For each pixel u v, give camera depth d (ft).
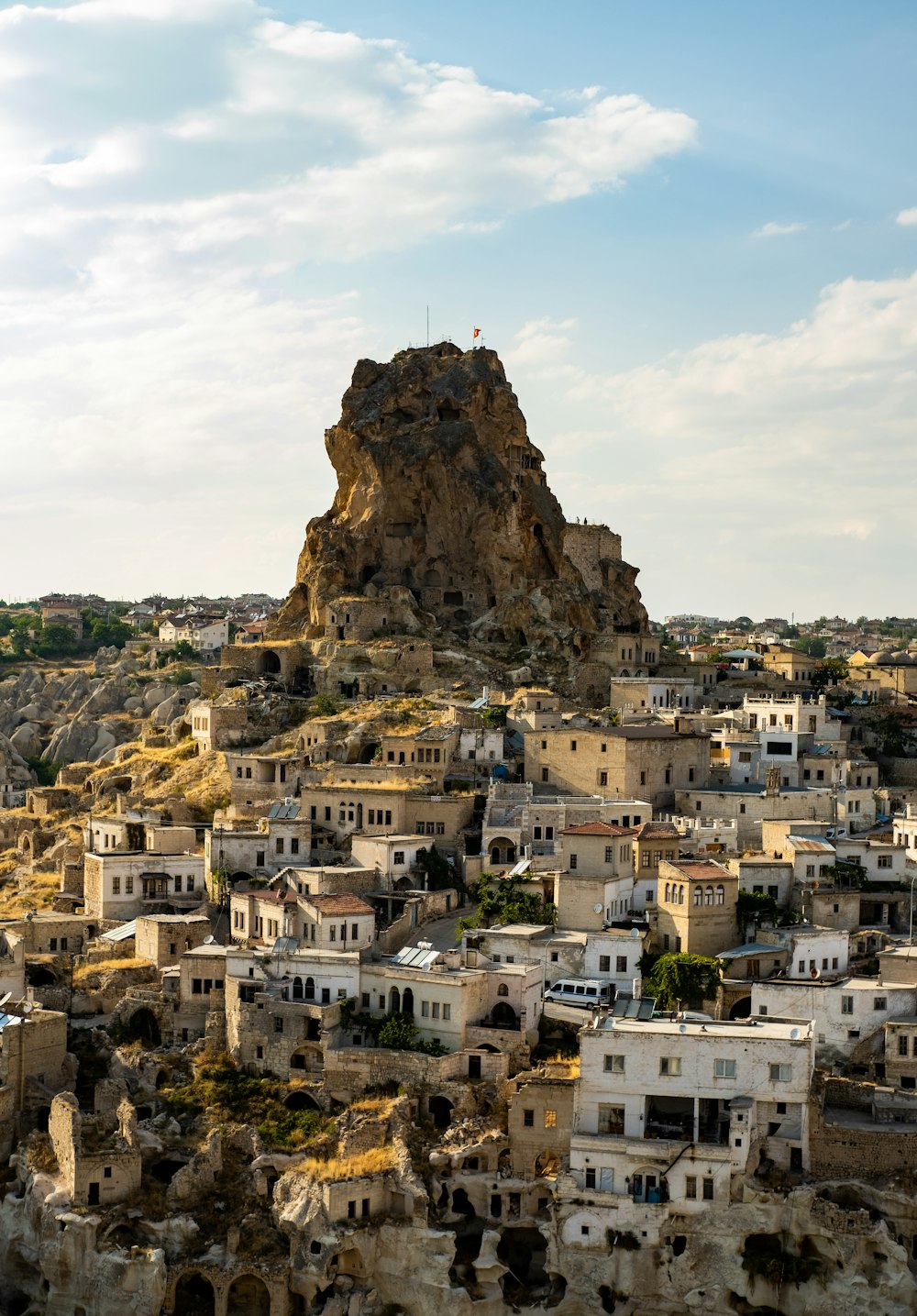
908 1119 479.00
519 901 597.11
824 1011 517.55
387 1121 495.41
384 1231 475.72
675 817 648.79
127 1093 520.01
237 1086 531.50
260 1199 493.36
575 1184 473.26
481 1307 473.26
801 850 596.70
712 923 562.66
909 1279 447.83
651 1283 467.11
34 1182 495.41
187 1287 485.15
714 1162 464.65
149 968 593.42
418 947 558.56
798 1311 458.09
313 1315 468.34
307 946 570.46
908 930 592.60
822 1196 462.60
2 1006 550.36
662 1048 474.08
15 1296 494.18
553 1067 502.38
